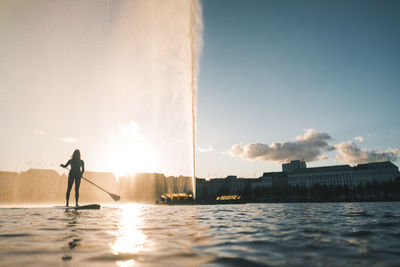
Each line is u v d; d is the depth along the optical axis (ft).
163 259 12.67
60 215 45.39
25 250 14.75
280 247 15.74
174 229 25.25
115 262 12.07
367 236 20.13
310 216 43.62
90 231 23.49
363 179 491.31
